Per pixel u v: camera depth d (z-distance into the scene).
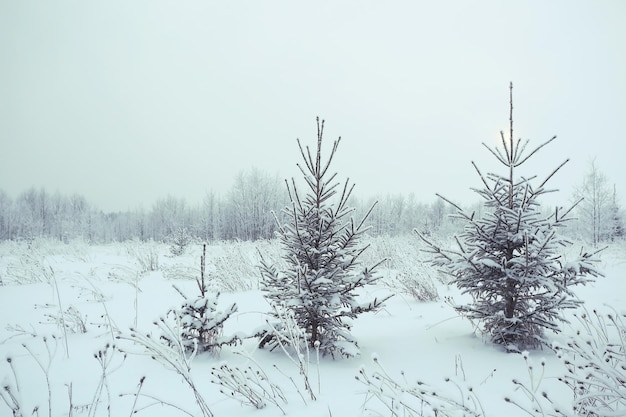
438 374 3.85
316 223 4.69
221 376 3.13
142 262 13.53
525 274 4.36
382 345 4.92
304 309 4.56
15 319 6.61
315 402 3.18
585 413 2.54
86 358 4.60
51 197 68.75
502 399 3.20
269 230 44.72
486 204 4.82
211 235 50.84
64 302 8.09
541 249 4.17
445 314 6.56
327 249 4.52
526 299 4.60
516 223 4.48
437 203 53.81
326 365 4.20
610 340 3.65
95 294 8.05
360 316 6.89
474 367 4.00
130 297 8.54
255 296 8.62
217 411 3.16
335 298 4.45
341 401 3.17
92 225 53.50
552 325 4.33
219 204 52.34
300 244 4.55
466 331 5.33
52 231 57.53
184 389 3.63
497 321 4.65
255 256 11.22
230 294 9.05
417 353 4.52
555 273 4.25
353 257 4.71
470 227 4.84
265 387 3.53
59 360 4.54
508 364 4.04
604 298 7.17
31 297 8.62
